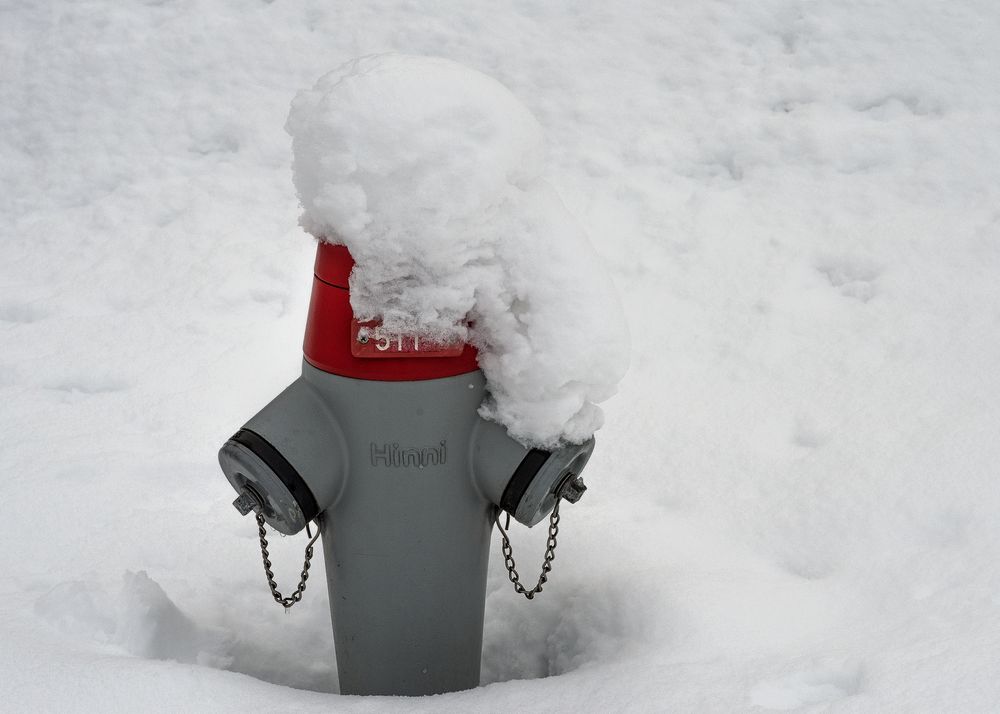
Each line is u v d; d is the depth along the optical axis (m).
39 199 5.15
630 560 2.64
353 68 2.09
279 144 5.20
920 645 2.06
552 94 5.05
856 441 3.00
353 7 5.68
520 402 2.12
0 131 5.53
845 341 3.52
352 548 2.22
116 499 3.04
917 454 2.87
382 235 1.97
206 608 2.62
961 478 2.73
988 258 3.77
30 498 3.01
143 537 2.86
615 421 3.35
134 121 5.43
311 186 2.05
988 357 3.29
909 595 2.30
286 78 5.50
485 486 2.20
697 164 4.61
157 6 5.95
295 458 2.12
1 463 3.22
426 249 1.97
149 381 3.77
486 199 1.99
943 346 3.39
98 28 5.86
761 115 4.72
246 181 5.04
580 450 2.18
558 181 4.62
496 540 2.81
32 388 3.75
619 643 2.29
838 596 2.35
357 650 2.32
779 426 3.18
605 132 4.83
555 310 2.06
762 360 3.52
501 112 2.03
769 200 4.31
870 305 3.66
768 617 2.24
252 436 2.12
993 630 2.09
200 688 1.94
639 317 3.86
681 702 1.91
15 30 5.96
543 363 2.06
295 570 2.80
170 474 3.21
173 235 4.74
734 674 2.01
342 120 1.96
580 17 5.40
